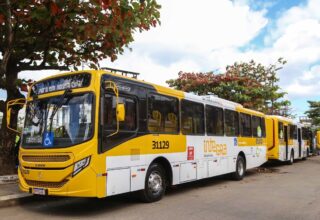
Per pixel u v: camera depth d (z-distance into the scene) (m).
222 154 14.44
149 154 10.23
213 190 12.93
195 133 12.59
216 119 14.17
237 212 9.20
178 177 11.48
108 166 8.77
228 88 27.31
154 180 10.52
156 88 10.77
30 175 8.95
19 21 11.34
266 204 10.27
